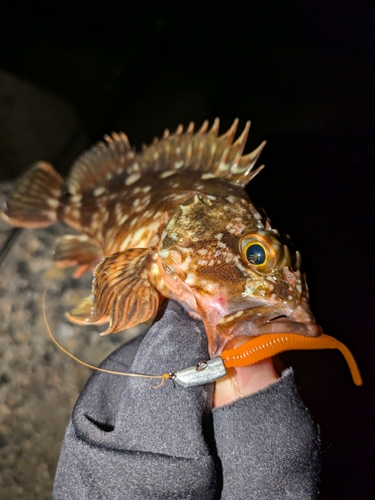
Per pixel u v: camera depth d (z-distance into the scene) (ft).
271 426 0.37
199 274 0.47
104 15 1.95
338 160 1.37
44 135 1.48
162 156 0.71
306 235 1.12
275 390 0.38
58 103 1.60
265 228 0.50
